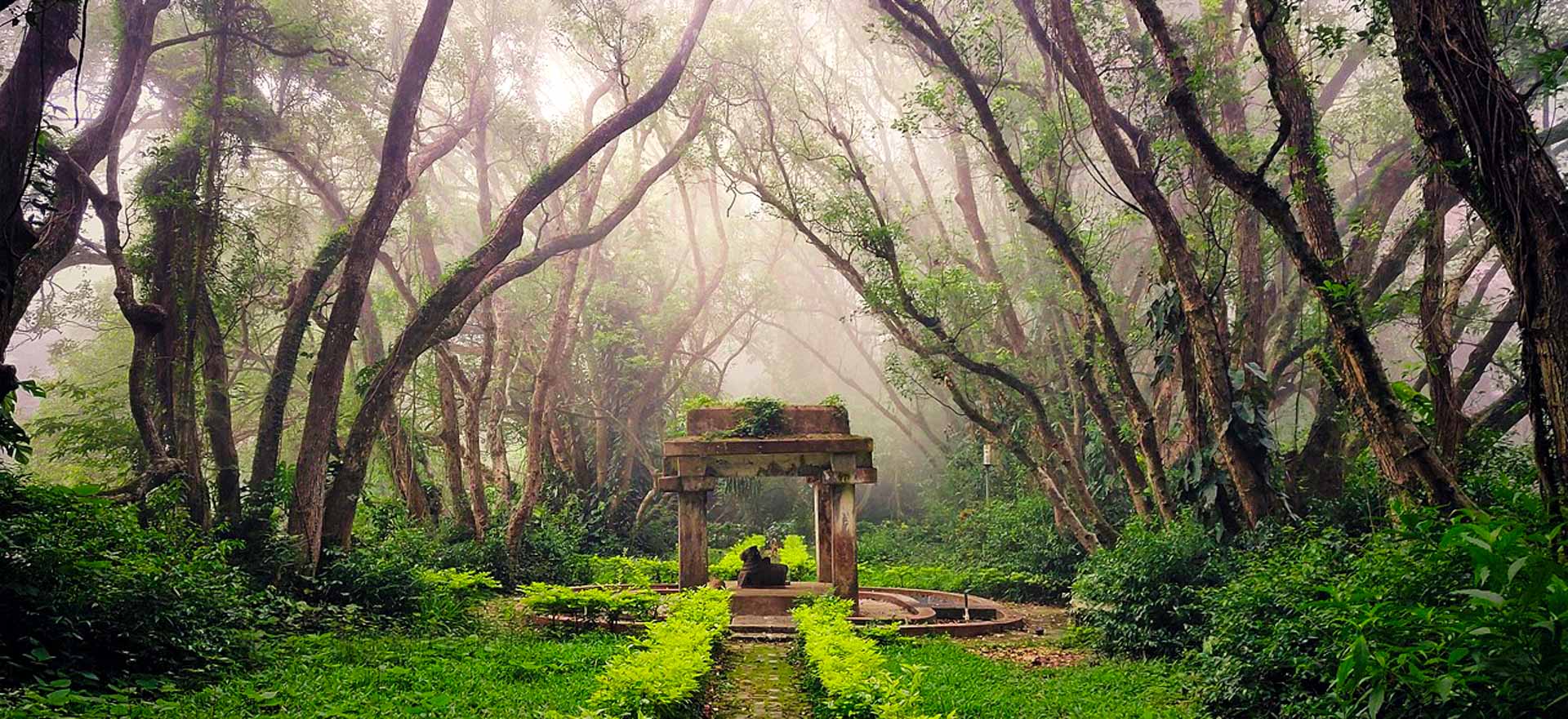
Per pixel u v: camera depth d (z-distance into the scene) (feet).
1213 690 30.68
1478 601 17.67
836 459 54.49
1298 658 26.66
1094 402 59.82
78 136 47.21
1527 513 24.30
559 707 29.22
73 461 75.82
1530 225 25.11
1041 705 32.04
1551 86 26.37
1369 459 48.93
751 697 35.37
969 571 79.10
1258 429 47.57
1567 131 58.80
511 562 72.90
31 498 32.32
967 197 77.05
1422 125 28.81
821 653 34.81
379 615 46.52
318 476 48.49
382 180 50.37
